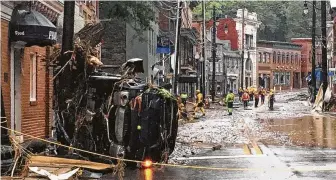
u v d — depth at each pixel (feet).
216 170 51.29
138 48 166.50
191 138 87.61
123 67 57.82
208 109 213.05
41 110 78.18
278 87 475.31
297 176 46.91
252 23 438.40
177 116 57.52
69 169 45.57
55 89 56.08
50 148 55.36
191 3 324.60
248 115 167.43
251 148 71.67
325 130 103.19
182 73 259.80
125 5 121.08
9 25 63.21
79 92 54.44
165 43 183.83
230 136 91.25
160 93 54.08
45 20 65.31
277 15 522.47
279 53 475.31
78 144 54.08
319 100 187.32
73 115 54.65
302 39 512.63
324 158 59.82
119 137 52.37
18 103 67.97
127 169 52.19
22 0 63.21
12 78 65.21
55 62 57.11
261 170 50.96
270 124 123.34
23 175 43.55
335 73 241.55
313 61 222.07
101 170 48.44
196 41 289.12
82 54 54.13
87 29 59.21
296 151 67.31
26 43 66.54
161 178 46.73
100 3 140.87
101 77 53.67
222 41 392.06
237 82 412.98
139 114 52.70
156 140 53.57
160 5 180.45
